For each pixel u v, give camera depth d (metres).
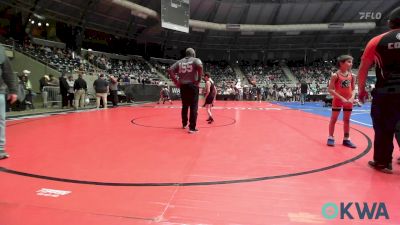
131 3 25.11
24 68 16.34
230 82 33.25
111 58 30.55
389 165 3.35
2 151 3.85
